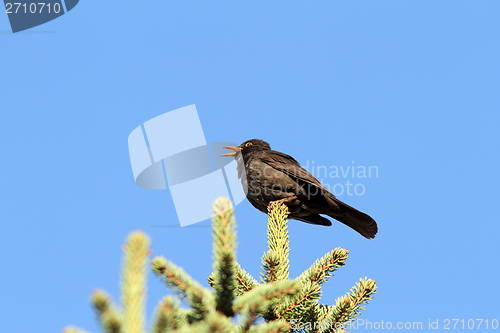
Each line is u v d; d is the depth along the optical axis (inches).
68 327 116.4
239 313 209.9
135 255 142.1
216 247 202.4
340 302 305.4
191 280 220.7
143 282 140.8
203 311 205.8
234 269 205.2
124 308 136.9
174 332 148.7
